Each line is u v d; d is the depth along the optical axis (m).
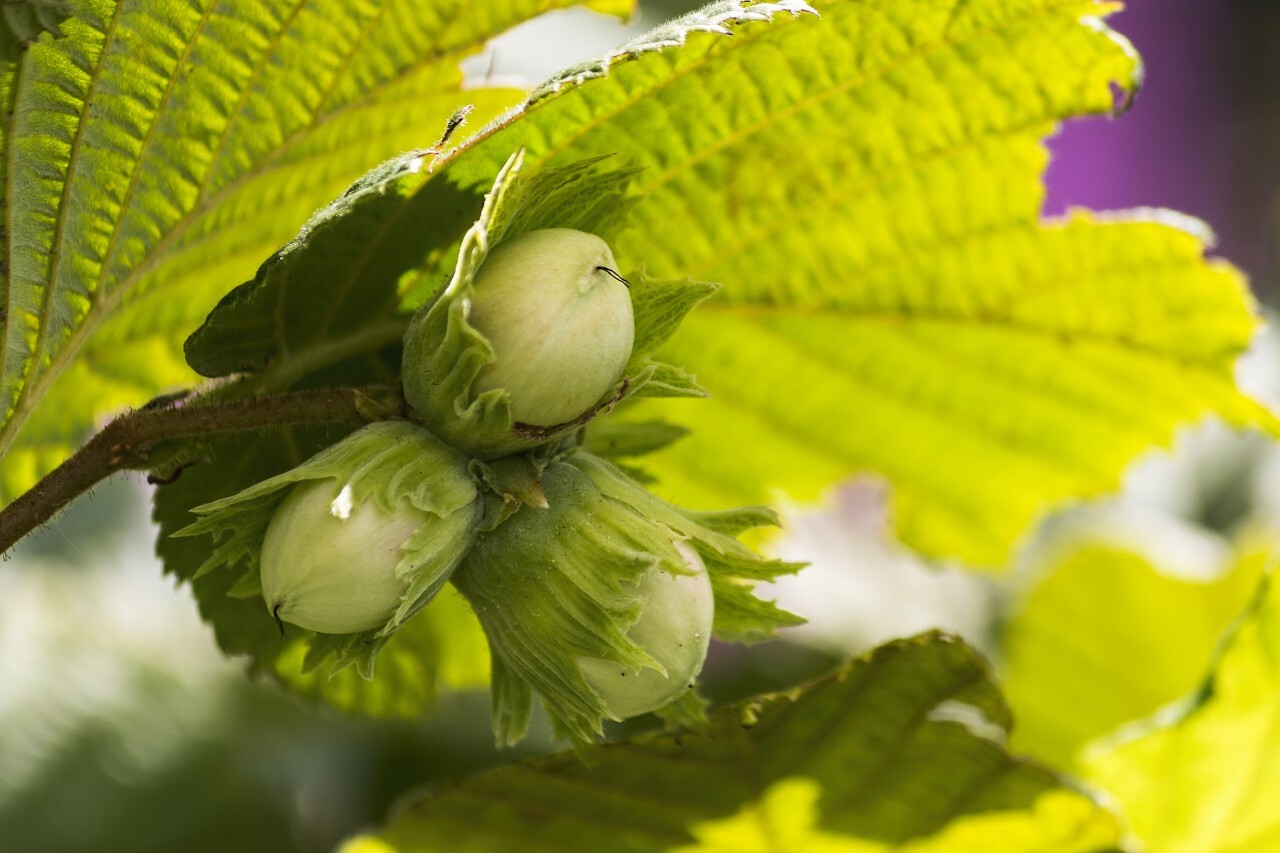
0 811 0.70
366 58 0.46
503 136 0.45
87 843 0.71
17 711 0.73
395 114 0.47
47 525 0.45
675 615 0.44
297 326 0.46
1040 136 0.49
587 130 0.46
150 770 0.74
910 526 0.55
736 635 0.45
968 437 0.53
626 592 0.44
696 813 0.48
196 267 0.47
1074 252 0.51
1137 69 0.48
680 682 0.44
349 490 0.43
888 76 0.47
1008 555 0.55
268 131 0.46
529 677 0.45
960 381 0.52
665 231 0.49
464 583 0.45
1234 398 0.52
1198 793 0.50
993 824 0.48
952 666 0.46
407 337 0.44
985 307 0.51
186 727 0.76
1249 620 0.49
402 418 0.44
